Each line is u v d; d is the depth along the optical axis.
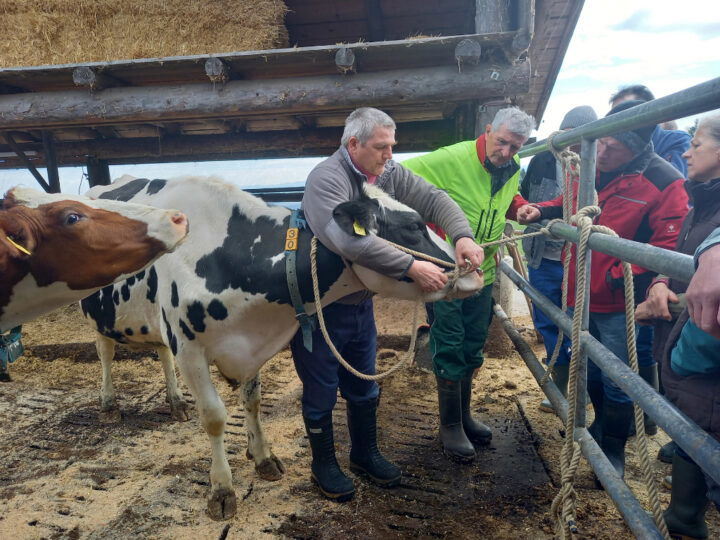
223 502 2.42
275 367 4.24
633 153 2.43
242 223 2.35
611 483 1.76
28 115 4.23
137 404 3.67
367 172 2.20
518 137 2.51
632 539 2.23
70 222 1.68
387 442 3.07
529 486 2.63
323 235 2.09
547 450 2.96
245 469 2.80
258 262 2.23
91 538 2.28
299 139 6.34
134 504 2.52
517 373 4.05
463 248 2.14
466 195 2.68
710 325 1.00
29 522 2.39
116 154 6.70
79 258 1.72
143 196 2.77
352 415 2.67
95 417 3.47
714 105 1.26
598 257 2.61
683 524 2.10
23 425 3.37
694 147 1.88
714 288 0.98
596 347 1.94
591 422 3.36
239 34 4.34
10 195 1.71
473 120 4.77
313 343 2.41
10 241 1.55
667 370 1.74
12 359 3.99
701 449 1.20
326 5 6.00
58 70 3.95
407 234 2.13
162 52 4.36
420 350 4.23
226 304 2.26
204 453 3.00
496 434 3.17
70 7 4.32
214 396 2.40
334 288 2.24
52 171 6.17
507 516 2.40
